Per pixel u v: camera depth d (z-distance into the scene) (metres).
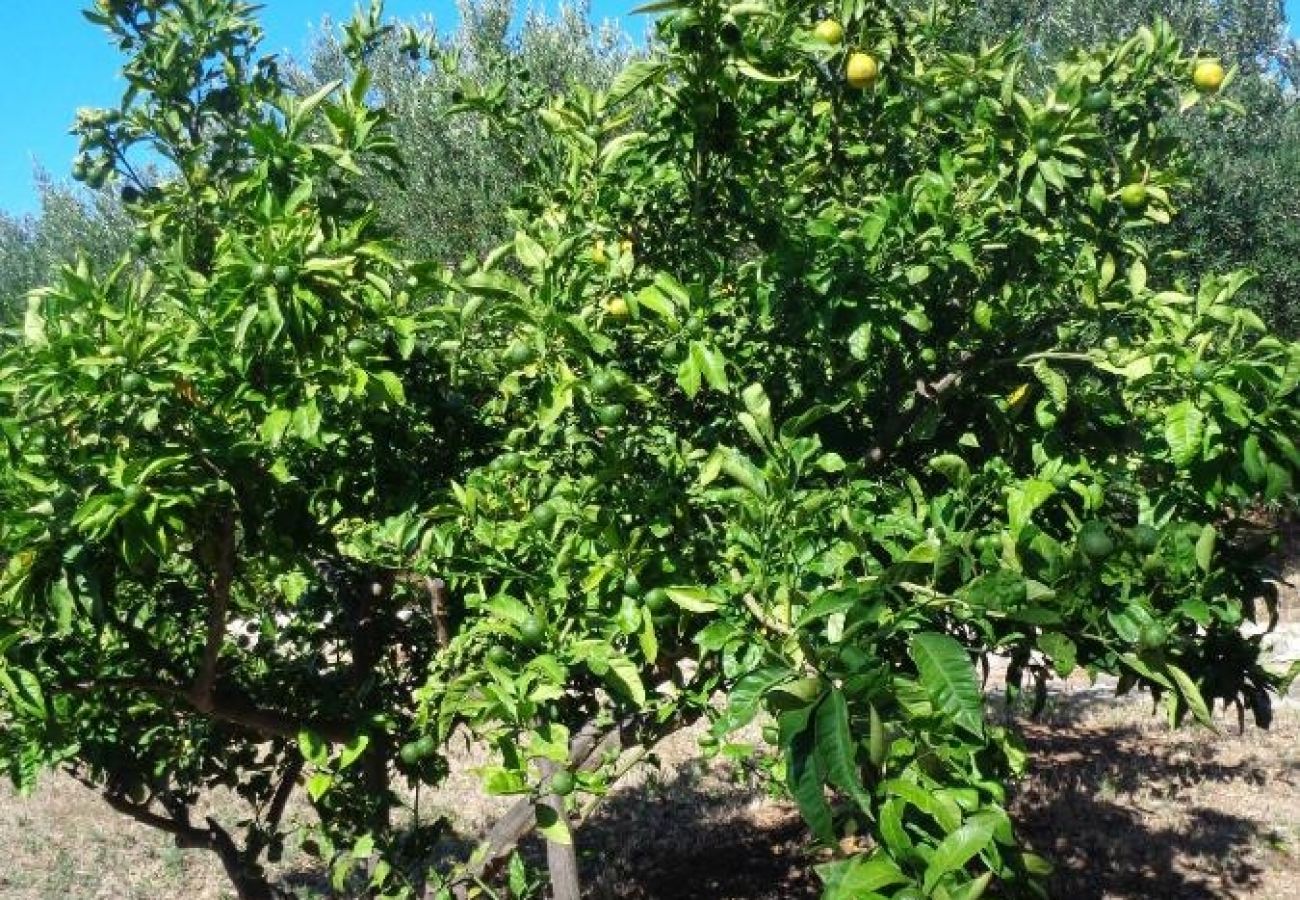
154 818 4.89
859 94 3.68
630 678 2.95
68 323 3.05
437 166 13.66
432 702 3.70
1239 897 6.22
